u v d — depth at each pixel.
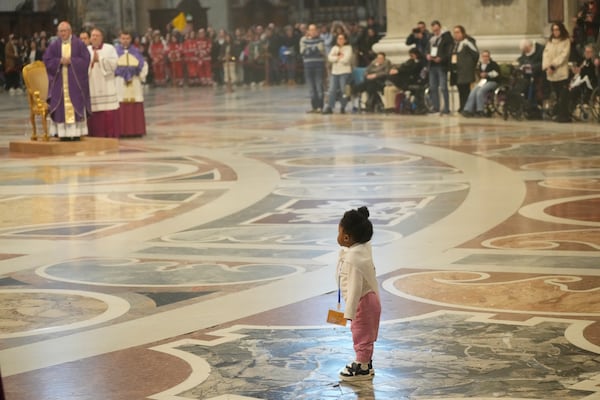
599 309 9.35
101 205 16.34
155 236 13.66
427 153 22.06
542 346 8.28
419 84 32.44
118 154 23.62
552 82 27.72
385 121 30.48
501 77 30.34
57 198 17.14
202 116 35.25
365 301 7.62
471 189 16.88
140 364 8.11
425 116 31.58
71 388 7.60
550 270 10.98
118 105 26.95
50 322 9.51
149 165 21.38
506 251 12.03
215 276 11.19
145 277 11.24
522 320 9.07
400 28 35.38
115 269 11.71
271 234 13.57
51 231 14.23
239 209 15.63
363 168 19.98
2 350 8.65
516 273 10.89
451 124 28.62
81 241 13.47
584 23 29.55
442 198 16.06
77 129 24.83
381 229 13.69
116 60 26.47
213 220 14.76
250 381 7.64
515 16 32.38
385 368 7.87
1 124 33.81
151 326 9.23
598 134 24.50
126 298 10.33
